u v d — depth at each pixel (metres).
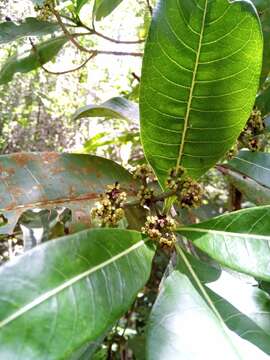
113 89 0.75
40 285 0.15
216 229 0.21
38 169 0.26
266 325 0.18
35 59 0.42
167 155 0.22
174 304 0.18
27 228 0.32
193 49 0.19
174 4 0.18
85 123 0.85
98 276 0.17
